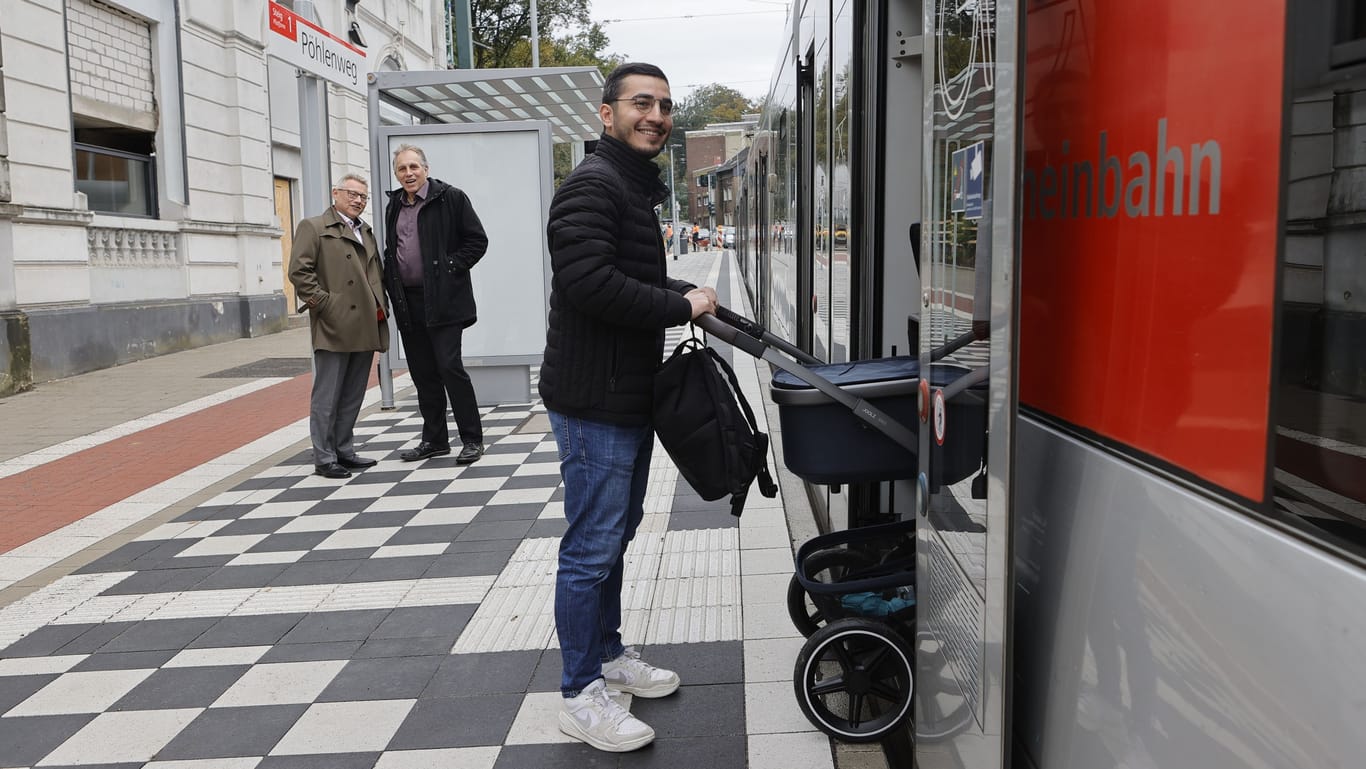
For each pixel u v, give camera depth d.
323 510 6.10
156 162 14.11
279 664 3.95
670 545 5.16
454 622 4.29
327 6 18.92
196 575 5.02
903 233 3.86
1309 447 1.13
